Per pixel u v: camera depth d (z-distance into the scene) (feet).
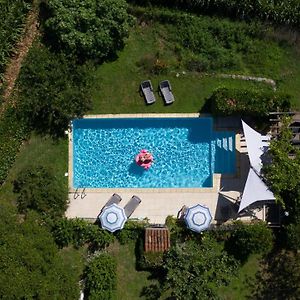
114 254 99.50
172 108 101.81
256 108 96.73
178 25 102.53
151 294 98.73
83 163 102.78
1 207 96.17
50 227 97.91
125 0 101.86
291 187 94.02
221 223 99.76
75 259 99.30
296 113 97.25
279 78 102.27
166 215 100.63
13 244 89.81
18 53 101.86
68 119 99.81
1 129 98.63
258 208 99.76
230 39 102.42
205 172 102.53
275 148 94.17
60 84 98.27
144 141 102.73
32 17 102.58
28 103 98.37
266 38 102.73
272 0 100.37
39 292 88.02
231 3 100.78
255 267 99.19
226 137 102.32
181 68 102.32
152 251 96.53
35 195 97.76
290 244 94.73
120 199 100.78
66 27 96.63
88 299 97.25
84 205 100.99
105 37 97.45
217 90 97.09
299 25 101.50
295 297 98.73
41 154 101.19
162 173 102.78
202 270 96.73
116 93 102.12
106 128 102.78
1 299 86.43
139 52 102.68
